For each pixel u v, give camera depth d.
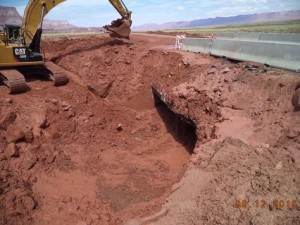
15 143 11.22
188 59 15.53
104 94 17.17
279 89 9.56
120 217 9.12
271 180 6.41
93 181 11.27
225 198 6.51
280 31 30.77
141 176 11.84
